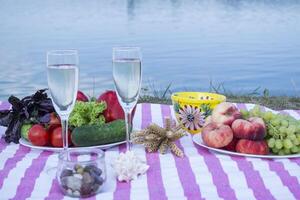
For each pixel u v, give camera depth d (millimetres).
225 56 5754
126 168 1125
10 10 8883
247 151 1285
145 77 4746
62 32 7125
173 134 1330
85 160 1072
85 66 5102
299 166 1230
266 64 5320
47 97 1426
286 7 9398
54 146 1339
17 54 5688
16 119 1408
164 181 1130
